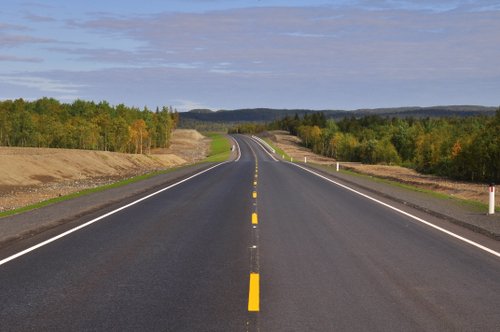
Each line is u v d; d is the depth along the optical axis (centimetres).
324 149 16938
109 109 15550
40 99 15538
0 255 1005
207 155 13612
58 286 771
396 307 667
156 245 1112
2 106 13712
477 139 7012
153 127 16000
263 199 2131
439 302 691
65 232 1289
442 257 995
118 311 648
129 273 855
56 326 591
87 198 2150
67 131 11462
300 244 1126
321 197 2231
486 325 596
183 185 2928
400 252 1041
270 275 842
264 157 10862
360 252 1040
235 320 613
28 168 4541
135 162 7706
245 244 1123
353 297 713
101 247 1089
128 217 1576
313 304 680
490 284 791
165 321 609
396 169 8112
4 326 591
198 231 1305
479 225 1386
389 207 1870
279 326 591
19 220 1487
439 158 8519
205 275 841
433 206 1878
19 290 748
